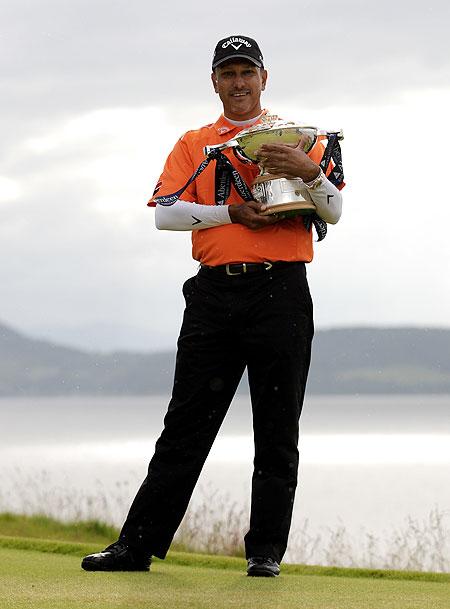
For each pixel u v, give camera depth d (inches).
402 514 1136.2
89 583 321.1
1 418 7755.9
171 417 350.9
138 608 282.2
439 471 1932.8
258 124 345.7
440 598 308.5
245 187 342.6
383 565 623.5
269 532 349.1
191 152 354.9
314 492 1449.3
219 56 350.6
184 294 354.6
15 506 737.0
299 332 342.3
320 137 352.2
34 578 329.4
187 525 568.1
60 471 1780.3
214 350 346.0
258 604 292.2
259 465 350.0
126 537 351.3
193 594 306.7
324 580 342.6
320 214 346.0
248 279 340.5
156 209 357.1
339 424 6407.5
